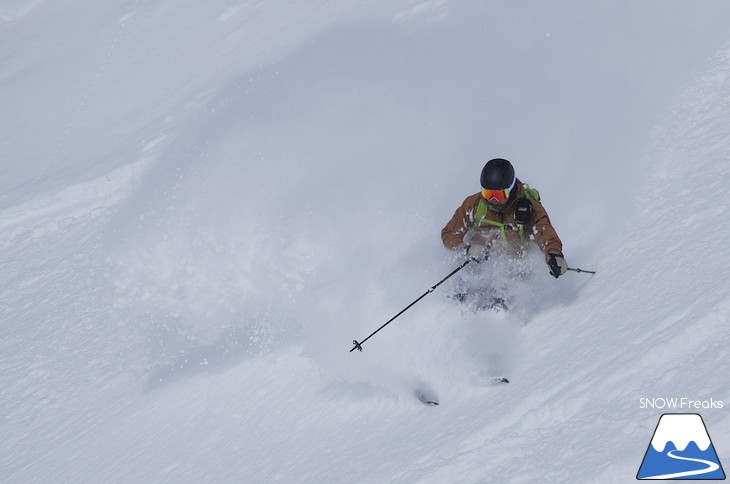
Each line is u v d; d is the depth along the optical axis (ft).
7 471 83.15
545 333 51.78
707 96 76.84
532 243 58.49
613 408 36.55
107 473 68.49
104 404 88.38
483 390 49.01
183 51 244.22
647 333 41.78
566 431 37.01
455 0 160.15
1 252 159.84
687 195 60.70
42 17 333.42
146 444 70.54
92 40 288.51
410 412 51.93
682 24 100.53
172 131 175.42
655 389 36.19
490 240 58.70
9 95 268.41
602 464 32.55
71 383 100.32
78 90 249.14
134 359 97.55
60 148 209.87
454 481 38.29
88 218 161.99
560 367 44.73
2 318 132.67
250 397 67.46
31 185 185.57
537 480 34.32
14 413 98.43
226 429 64.44
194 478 58.08
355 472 45.80
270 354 73.46
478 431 42.06
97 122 217.77
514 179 58.13
